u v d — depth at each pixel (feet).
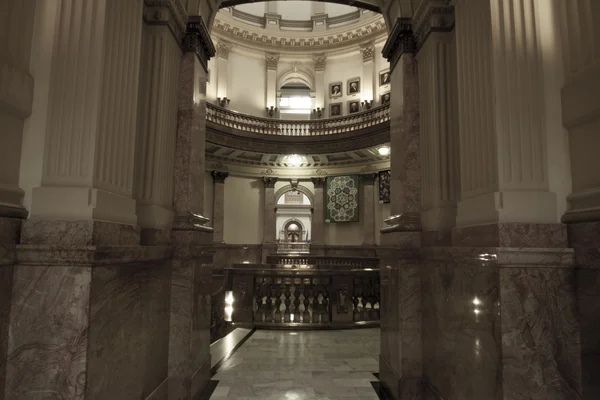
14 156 7.66
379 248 16.92
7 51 7.41
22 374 7.14
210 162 57.06
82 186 7.86
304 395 13.82
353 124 53.47
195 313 13.57
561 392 7.61
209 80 54.95
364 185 57.93
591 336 7.47
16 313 7.25
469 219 9.84
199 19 15.08
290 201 113.70
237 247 57.67
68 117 7.99
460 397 10.01
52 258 7.27
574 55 8.29
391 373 14.06
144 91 12.66
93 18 8.32
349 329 24.02
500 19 8.77
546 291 7.80
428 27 13.73
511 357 7.66
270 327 23.84
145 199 12.17
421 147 14.51
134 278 9.87
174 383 12.79
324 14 60.13
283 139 55.36
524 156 8.43
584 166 7.97
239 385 14.71
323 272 24.22
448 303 10.99
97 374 7.67
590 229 7.52
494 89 8.64
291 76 61.05
